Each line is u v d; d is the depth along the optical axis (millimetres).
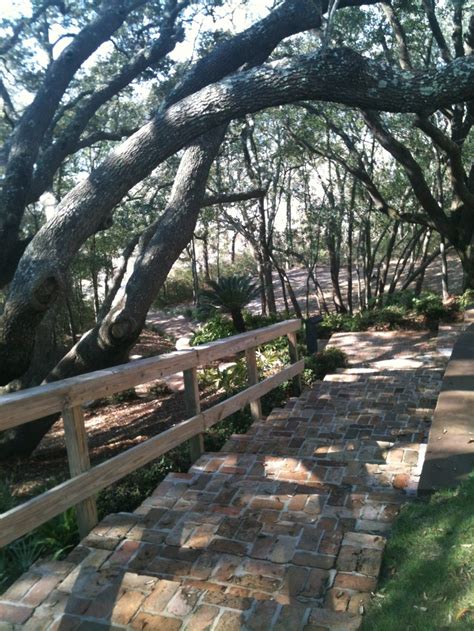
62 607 2236
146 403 10398
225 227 18234
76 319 23109
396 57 14570
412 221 13906
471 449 3424
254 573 2447
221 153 16031
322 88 5250
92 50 9023
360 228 17938
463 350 5949
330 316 14273
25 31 10938
